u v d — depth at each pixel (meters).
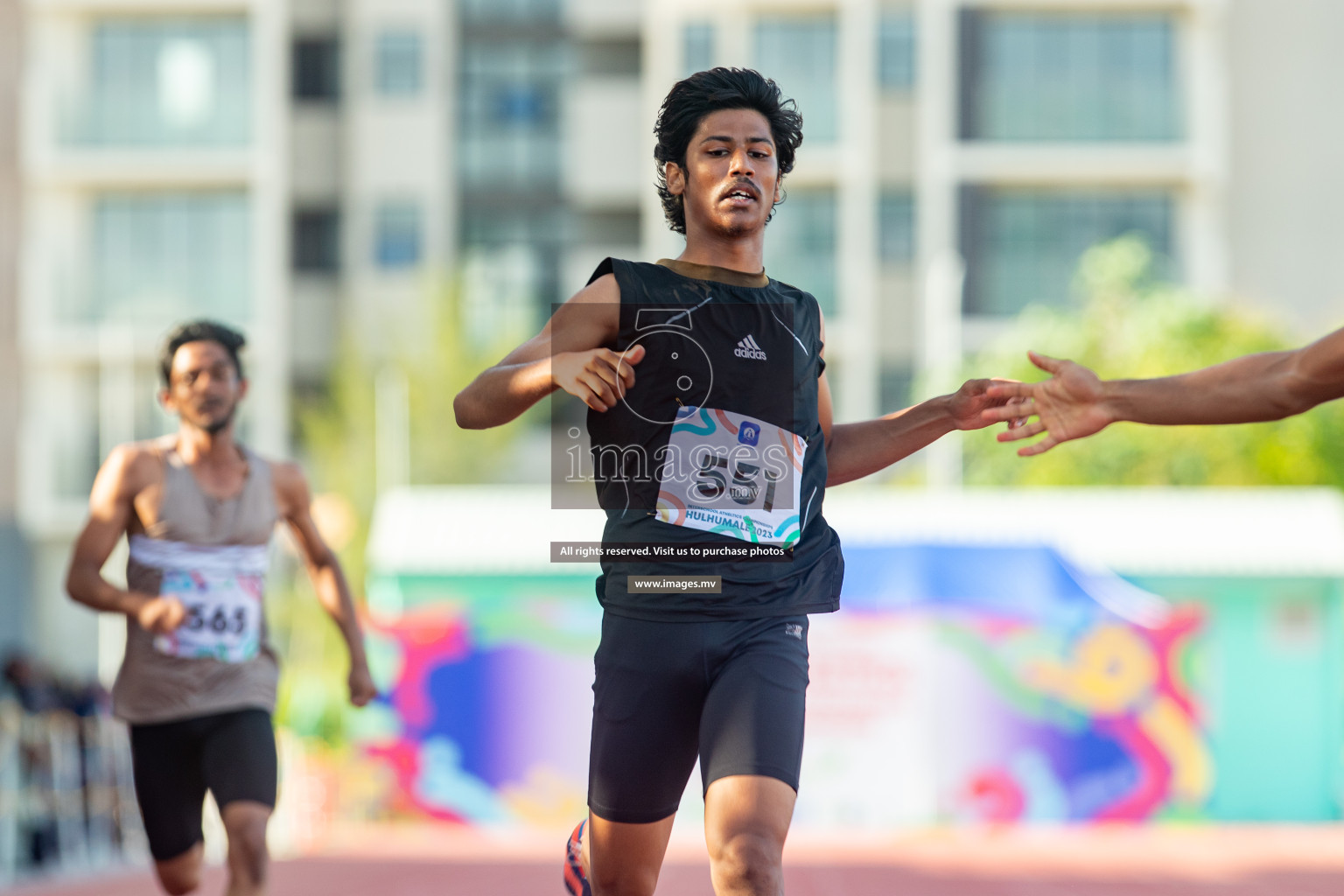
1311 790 42.72
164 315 79.06
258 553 13.15
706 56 80.75
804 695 8.41
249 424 78.94
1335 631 42.97
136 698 12.64
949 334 77.38
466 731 43.00
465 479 73.56
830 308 79.38
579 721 43.00
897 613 42.44
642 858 8.71
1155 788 42.25
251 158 79.88
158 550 12.88
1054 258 79.12
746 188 8.75
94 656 75.50
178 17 80.44
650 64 81.50
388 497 45.38
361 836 40.41
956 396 9.69
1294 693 42.81
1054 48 80.00
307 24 83.25
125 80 80.25
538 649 43.09
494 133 83.56
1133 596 42.62
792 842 37.66
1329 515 44.09
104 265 79.69
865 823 42.09
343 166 82.75
